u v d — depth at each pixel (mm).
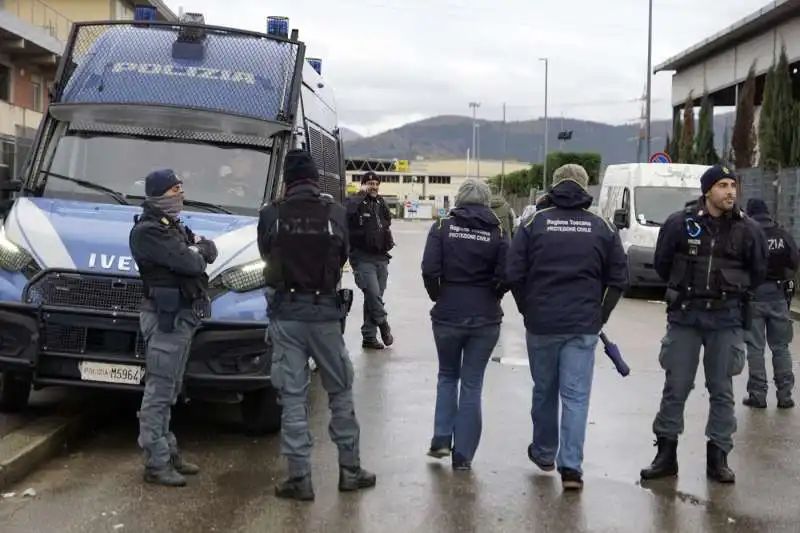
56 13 33594
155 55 7770
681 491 5832
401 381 8977
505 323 13648
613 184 20906
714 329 5922
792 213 18859
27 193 7277
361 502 5457
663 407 6113
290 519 5137
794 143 19469
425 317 13969
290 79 7801
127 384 6113
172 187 5504
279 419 6801
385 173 115312
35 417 6797
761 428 7570
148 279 5469
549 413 6012
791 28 27016
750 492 5840
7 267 6277
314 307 5371
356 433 5664
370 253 10562
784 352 8336
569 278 5703
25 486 5559
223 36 7926
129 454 6301
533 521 5230
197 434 6859
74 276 6164
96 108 7492
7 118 28516
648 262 18062
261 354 6289
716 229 5906
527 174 61156
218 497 5465
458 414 6094
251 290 6324
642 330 13375
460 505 5457
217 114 7438
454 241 5961
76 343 6129
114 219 6676
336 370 5531
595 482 5977
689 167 19438
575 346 5746
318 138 9086
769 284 8227
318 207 5414
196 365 6137
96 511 5172
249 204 7219
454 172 125312
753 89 24328
